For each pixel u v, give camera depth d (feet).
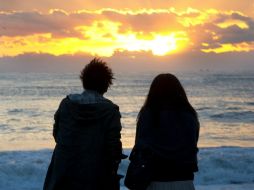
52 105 203.82
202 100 232.53
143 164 11.37
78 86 423.64
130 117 140.56
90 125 11.91
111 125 11.91
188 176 11.58
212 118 138.31
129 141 81.00
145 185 11.40
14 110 177.88
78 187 11.84
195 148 11.61
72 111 11.96
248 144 81.00
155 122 11.50
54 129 12.46
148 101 11.80
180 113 11.60
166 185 11.46
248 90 339.16
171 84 11.80
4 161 35.19
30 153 38.81
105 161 12.00
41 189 31.24
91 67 12.28
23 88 382.83
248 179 33.99
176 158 11.38
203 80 569.23
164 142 11.44
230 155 37.45
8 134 101.86
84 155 11.85
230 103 211.20
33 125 122.52
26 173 32.96
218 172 34.63
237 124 120.78
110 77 12.42
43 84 477.36
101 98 12.14
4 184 31.73
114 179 12.11
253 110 167.12
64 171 11.89
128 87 416.26
